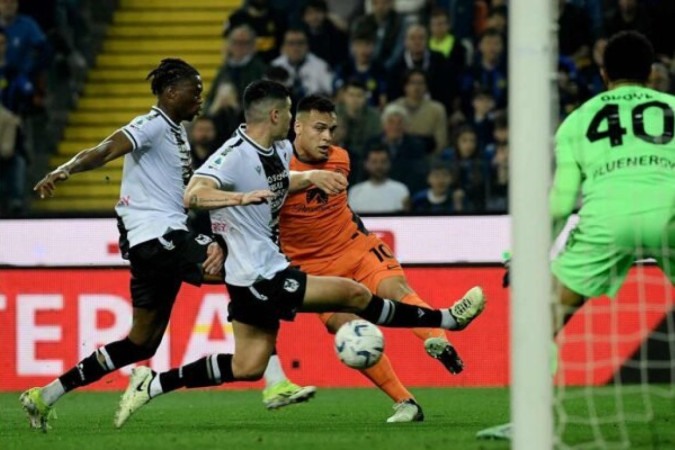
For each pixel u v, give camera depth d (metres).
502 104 36.12
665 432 18.45
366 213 29.42
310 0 38.09
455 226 29.27
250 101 18.30
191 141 35.41
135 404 19.67
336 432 19.06
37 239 29.91
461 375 29.34
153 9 43.03
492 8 37.03
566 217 17.20
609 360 28.31
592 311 28.31
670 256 17.39
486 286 29.20
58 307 29.75
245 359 18.86
